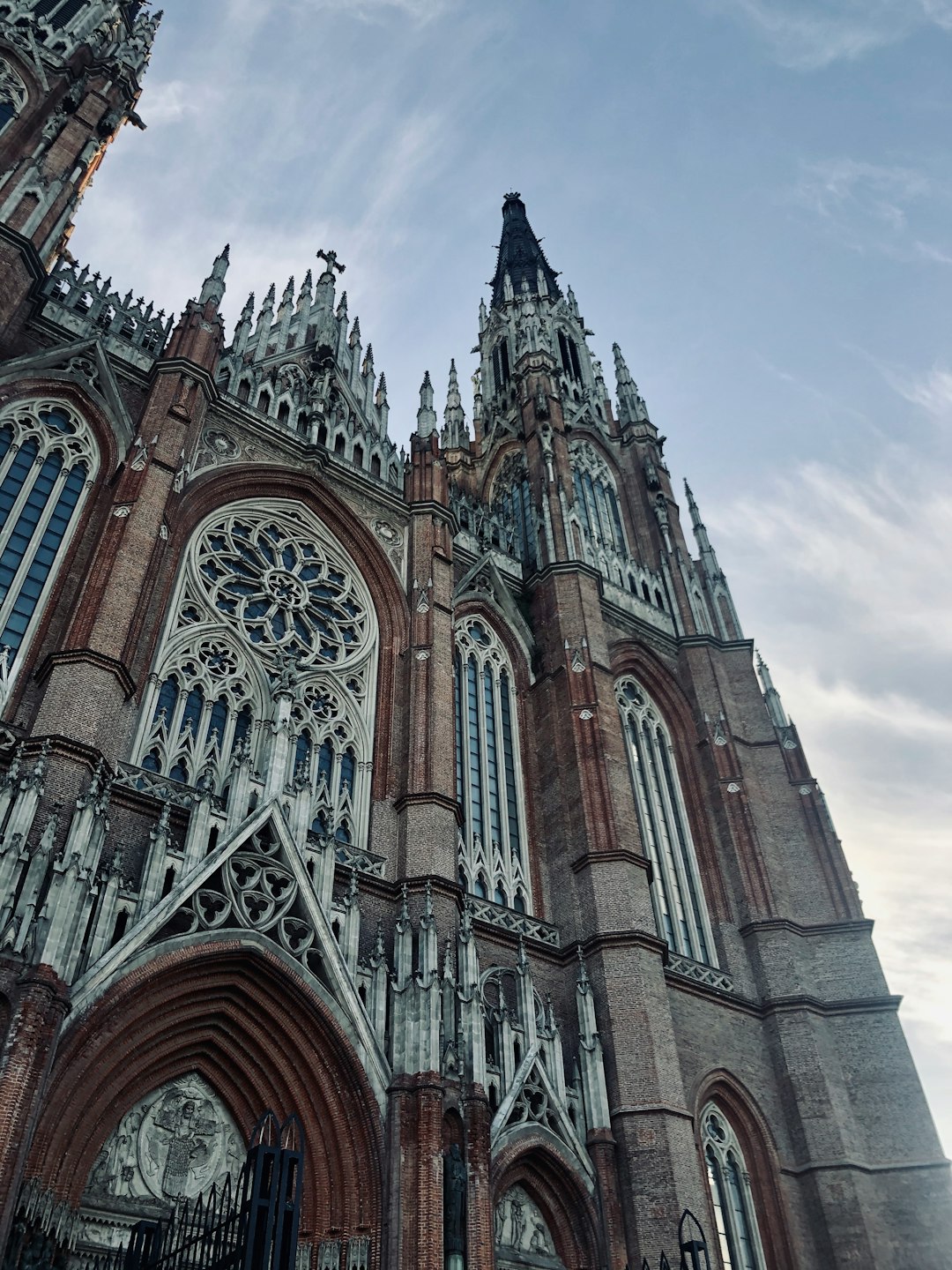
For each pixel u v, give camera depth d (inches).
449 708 1567.4
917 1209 1391.5
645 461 2610.7
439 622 1681.8
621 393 2849.4
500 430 2657.5
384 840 1393.9
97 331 1684.3
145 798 1161.4
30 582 1331.2
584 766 1649.9
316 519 1765.5
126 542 1334.9
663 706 2054.6
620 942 1422.2
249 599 1565.0
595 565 2220.7
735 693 2096.5
